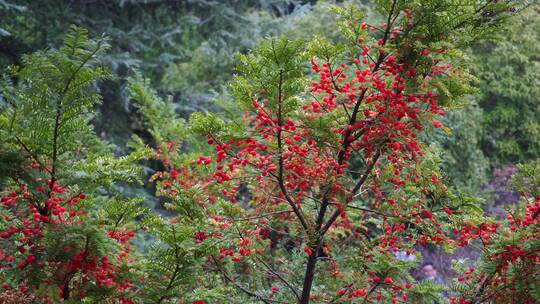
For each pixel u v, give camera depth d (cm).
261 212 332
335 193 311
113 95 1027
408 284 311
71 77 262
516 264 326
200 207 329
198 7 1126
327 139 297
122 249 290
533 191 366
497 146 1037
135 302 281
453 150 872
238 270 395
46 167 284
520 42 1006
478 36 320
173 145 488
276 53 269
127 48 1062
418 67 305
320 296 358
